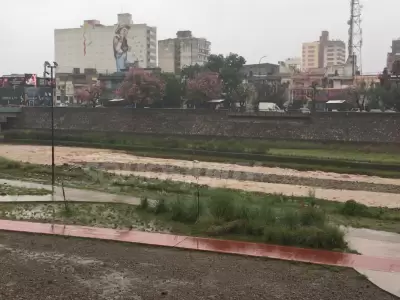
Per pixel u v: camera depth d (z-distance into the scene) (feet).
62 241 54.13
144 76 348.18
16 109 349.61
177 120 304.50
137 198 89.10
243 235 58.18
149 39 591.78
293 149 254.27
